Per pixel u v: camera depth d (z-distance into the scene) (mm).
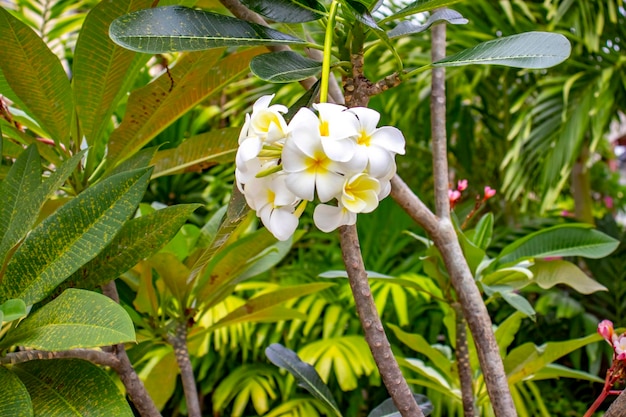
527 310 1292
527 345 1397
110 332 904
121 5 1146
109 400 989
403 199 1195
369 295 1015
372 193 872
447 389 1573
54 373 1025
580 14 3588
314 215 893
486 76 3795
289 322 3082
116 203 1045
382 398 3039
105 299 944
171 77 1235
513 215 4254
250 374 2906
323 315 3182
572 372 1479
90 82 1236
